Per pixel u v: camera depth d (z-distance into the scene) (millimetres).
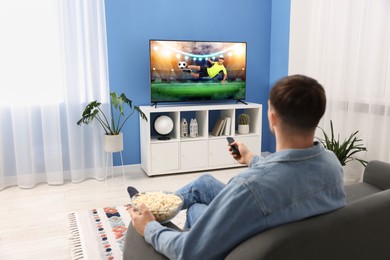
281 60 4109
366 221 963
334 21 3348
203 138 3750
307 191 922
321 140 3455
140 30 3689
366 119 3164
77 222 2525
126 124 3793
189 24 3885
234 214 883
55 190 3242
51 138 3344
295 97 903
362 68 3143
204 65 3809
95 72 3438
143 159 3779
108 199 3006
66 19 3242
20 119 3203
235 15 4082
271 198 880
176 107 3600
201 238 934
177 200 1360
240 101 4172
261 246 813
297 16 3789
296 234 844
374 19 3021
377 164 2150
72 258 2051
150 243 1149
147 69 3785
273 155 960
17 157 3238
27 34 3160
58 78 3355
